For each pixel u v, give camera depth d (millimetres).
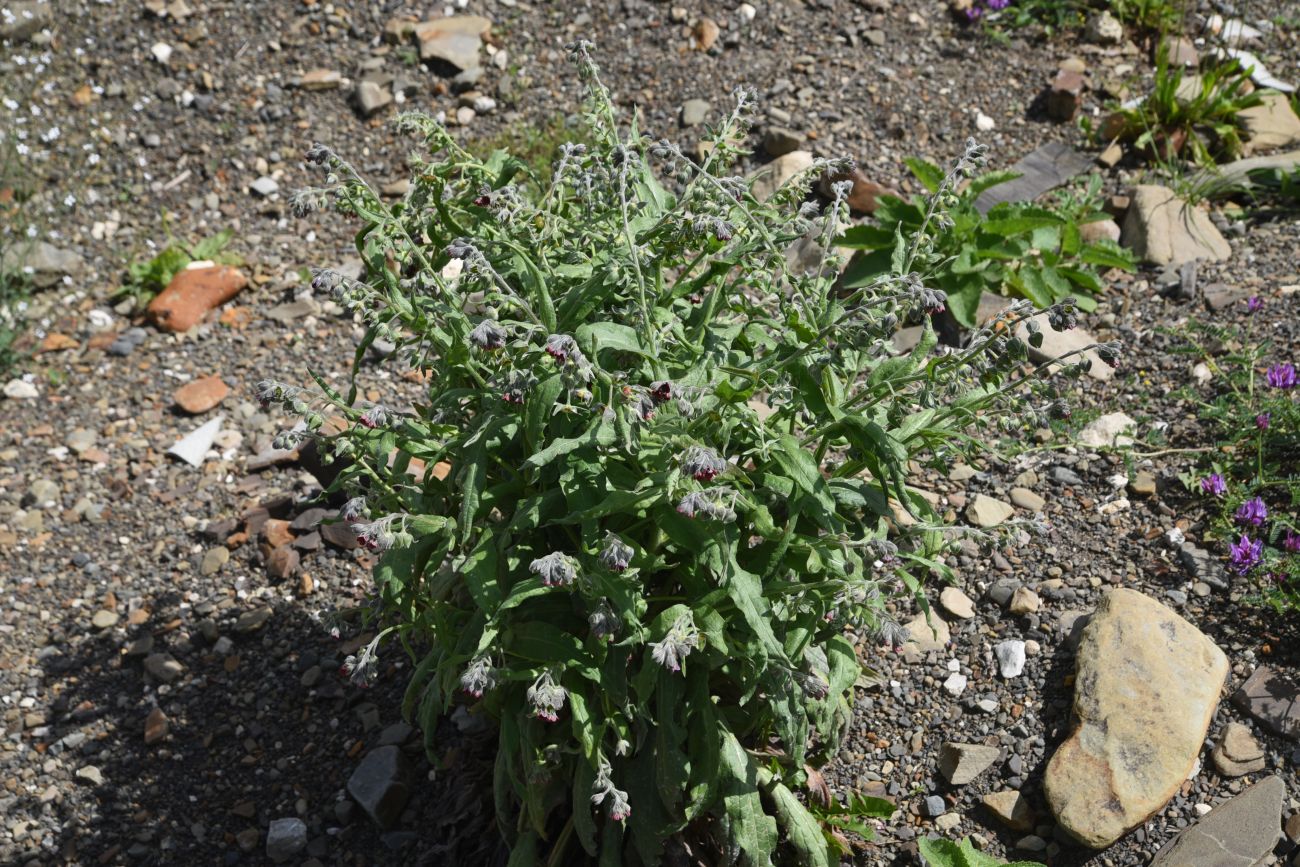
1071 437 1150
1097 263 1288
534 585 788
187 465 1264
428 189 908
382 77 1558
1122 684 972
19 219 1466
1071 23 1561
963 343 1253
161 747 1067
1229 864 904
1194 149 1422
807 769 945
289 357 1349
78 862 1008
